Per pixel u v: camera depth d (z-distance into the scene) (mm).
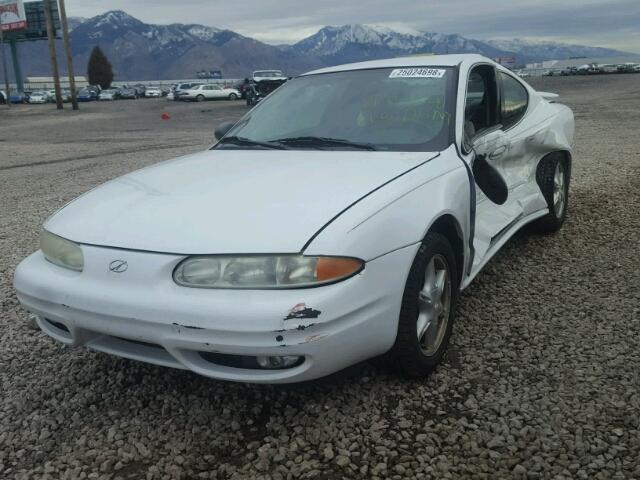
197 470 2371
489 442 2449
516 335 3381
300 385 2916
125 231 2611
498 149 3883
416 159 3105
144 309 2406
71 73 38094
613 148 10312
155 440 2572
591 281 4156
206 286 2383
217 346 2338
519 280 4242
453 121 3439
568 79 52969
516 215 4281
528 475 2250
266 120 3965
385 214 2602
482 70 4133
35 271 2801
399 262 2602
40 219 6898
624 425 2520
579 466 2285
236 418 2701
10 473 2393
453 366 3062
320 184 2789
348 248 2410
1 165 12070
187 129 20078
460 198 3094
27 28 66875
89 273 2570
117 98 61781
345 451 2436
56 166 11484
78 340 2701
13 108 44969
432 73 3795
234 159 3400
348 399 2791
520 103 4715
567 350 3182
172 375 3107
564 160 5305
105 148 14516
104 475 2365
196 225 2541
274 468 2363
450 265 3064
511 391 2807
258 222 2498
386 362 2842
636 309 3658
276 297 2320
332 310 2336
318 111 3809
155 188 2998
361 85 3887
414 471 2305
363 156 3199
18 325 3842
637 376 2893
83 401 2904
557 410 2637
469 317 3641
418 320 2834
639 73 66750
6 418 2785
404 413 2670
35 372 3217
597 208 6152
